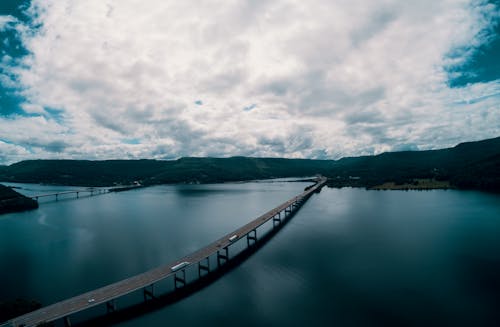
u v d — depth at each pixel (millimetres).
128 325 56750
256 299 65125
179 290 70625
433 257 86375
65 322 55469
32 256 99438
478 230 113875
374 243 102000
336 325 54625
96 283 75625
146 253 100125
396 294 65188
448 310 58094
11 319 53312
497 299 61594
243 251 99062
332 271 78812
